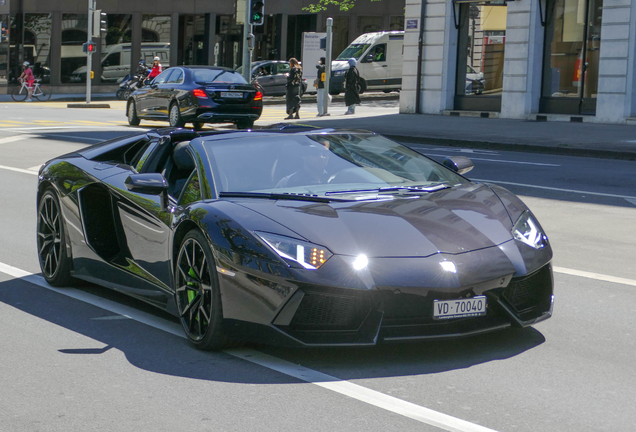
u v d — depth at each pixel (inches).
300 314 158.7
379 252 161.6
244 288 161.8
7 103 1353.3
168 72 852.6
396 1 1621.6
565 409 141.9
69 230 229.9
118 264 214.1
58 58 1608.0
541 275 176.6
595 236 312.5
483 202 189.5
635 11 815.7
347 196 185.0
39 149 627.5
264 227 165.8
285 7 1689.2
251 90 815.1
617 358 171.0
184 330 183.2
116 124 909.8
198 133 219.5
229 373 160.9
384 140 225.6
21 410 142.3
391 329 159.2
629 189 438.0
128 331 191.3
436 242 166.4
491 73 960.9
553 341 182.1
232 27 1772.9
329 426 133.8
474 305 161.2
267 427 133.6
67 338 186.1
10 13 1563.7
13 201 401.1
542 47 906.1
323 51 1156.5
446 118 943.0
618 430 132.9
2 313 208.1
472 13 972.6
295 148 205.9
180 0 1707.7
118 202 215.6
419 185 198.7
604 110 845.2
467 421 135.9
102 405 144.4
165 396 148.6
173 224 185.5
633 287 235.6
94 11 1246.3
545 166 542.6
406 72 1032.2
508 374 159.8
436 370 161.8
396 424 134.6
